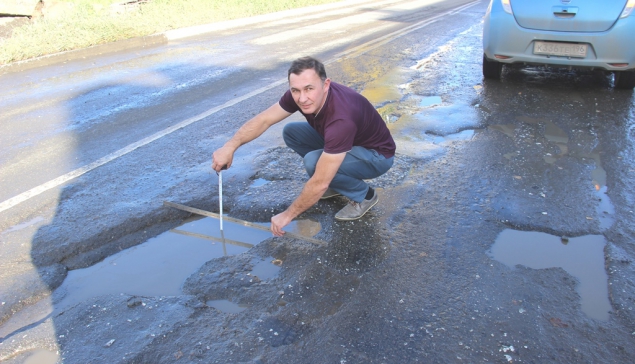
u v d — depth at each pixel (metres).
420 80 6.62
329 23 12.39
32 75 7.67
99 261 3.01
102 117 5.57
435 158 4.19
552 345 2.25
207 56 8.68
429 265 2.81
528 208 3.37
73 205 3.60
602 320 2.40
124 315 2.49
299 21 12.94
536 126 4.82
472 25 11.10
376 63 7.69
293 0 15.78
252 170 4.09
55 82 7.20
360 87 6.38
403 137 4.66
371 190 3.37
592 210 3.32
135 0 13.36
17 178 4.09
